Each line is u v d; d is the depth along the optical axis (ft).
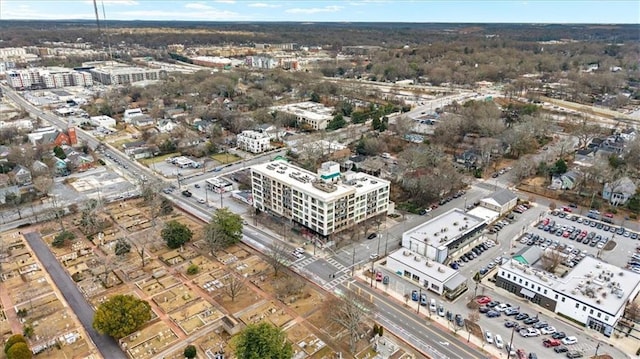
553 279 371.56
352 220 482.28
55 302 366.02
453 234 446.60
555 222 512.22
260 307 361.71
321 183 475.31
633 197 538.47
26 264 422.00
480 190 604.90
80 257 435.94
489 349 317.22
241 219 469.98
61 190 602.03
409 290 387.96
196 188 613.52
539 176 645.92
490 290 390.42
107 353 311.88
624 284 366.43
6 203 550.36
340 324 338.95
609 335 330.34
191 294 378.53
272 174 511.81
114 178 649.61
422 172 581.12
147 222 509.35
